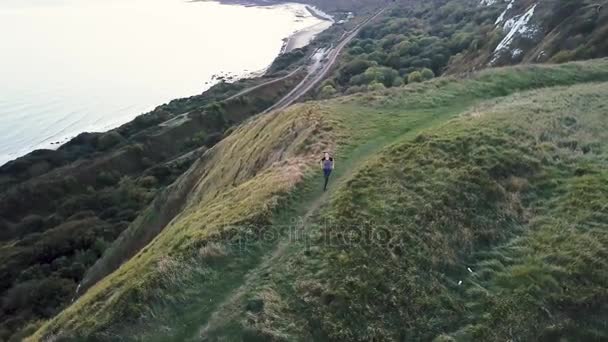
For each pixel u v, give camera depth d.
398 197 18.38
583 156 21.36
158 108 103.88
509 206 18.23
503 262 15.78
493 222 17.44
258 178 24.47
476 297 14.38
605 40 51.94
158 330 13.88
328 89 90.56
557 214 17.61
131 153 82.94
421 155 21.09
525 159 20.78
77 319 15.33
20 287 42.84
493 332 13.20
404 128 27.12
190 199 41.34
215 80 133.12
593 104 28.25
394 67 102.31
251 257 16.44
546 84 34.69
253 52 161.25
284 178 21.48
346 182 20.02
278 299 14.39
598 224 16.44
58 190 72.38
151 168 77.75
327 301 14.18
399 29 138.88
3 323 37.91
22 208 68.88
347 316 13.73
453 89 34.12
